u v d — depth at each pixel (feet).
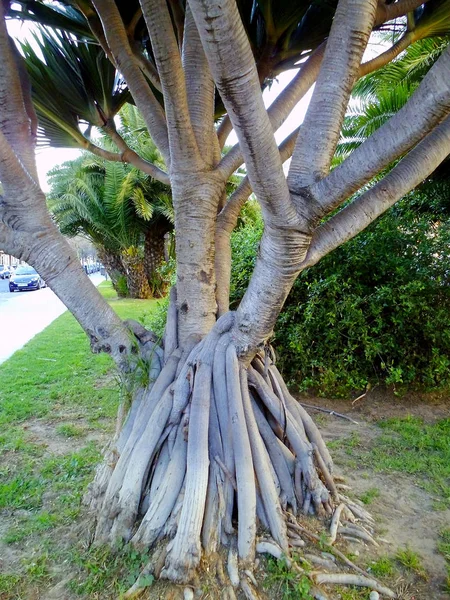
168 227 47.24
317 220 5.51
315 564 6.46
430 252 14.67
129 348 7.89
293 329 14.15
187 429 6.96
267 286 6.26
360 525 7.53
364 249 14.30
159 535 6.43
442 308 14.05
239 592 5.91
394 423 12.64
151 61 9.93
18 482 9.23
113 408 13.87
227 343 7.39
